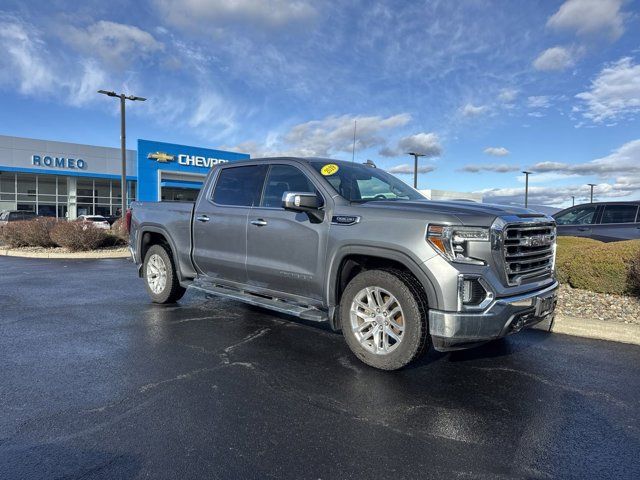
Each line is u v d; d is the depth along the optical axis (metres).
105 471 2.60
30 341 5.09
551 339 5.39
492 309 3.73
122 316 6.29
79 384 3.86
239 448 2.87
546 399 3.68
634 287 7.06
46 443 2.90
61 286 8.80
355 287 4.29
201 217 5.98
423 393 3.75
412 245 3.87
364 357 4.25
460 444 2.96
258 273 5.22
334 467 2.68
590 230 11.09
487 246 3.77
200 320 6.08
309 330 5.61
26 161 35.41
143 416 3.29
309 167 4.97
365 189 4.97
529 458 2.81
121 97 22.09
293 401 3.57
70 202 40.34
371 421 3.25
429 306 3.81
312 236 4.63
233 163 5.91
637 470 2.70
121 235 17.28
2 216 31.78
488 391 3.82
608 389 3.89
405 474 2.62
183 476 2.56
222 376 4.07
